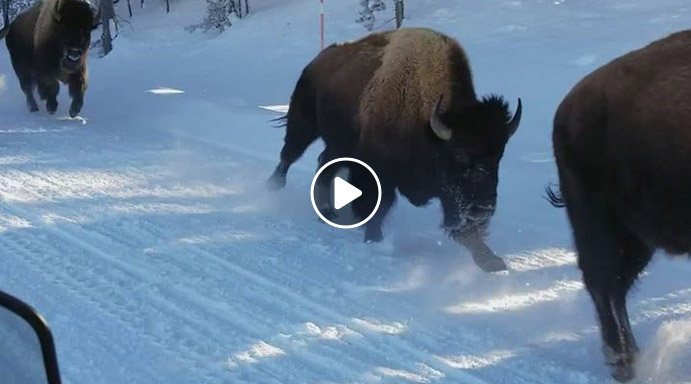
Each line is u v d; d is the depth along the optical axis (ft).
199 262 20.90
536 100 39.14
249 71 57.36
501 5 68.69
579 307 17.95
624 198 14.61
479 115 18.88
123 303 18.48
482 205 18.93
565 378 14.94
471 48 55.31
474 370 15.33
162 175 28.91
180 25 95.96
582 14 61.72
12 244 22.20
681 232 14.06
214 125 37.01
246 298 18.71
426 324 17.29
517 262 20.74
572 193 15.42
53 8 38.50
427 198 21.18
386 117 21.13
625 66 14.71
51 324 17.39
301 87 25.50
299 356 15.94
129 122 38.40
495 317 17.60
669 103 13.79
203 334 16.92
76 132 36.19
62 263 20.83
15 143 33.88
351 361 15.71
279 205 25.67
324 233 23.02
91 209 25.13
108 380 15.06
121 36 93.04
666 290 18.66
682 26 52.26
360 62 22.63
